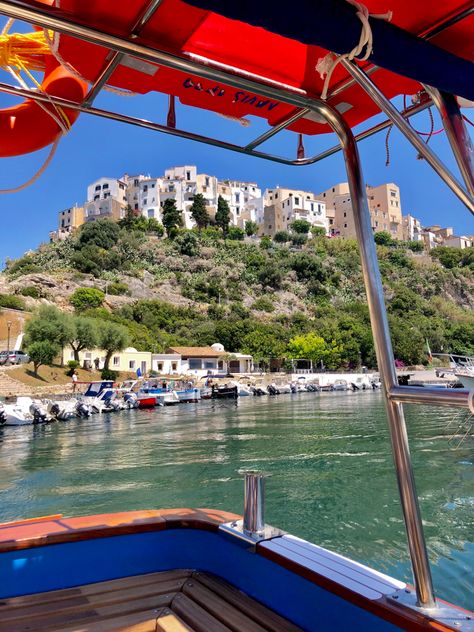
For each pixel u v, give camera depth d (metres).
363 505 8.69
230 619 1.96
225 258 110.38
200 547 2.48
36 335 46.97
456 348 77.38
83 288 79.62
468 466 11.25
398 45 1.26
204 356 66.62
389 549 6.58
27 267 87.94
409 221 135.75
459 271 117.00
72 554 2.32
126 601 2.17
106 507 9.62
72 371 50.06
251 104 2.07
